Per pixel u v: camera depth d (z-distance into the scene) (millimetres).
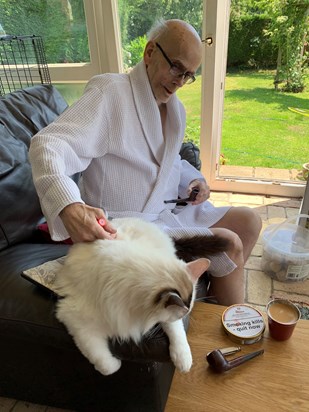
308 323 1015
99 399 1075
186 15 2205
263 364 884
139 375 935
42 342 842
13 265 998
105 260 785
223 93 2488
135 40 2369
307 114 2529
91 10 2246
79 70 2486
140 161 1196
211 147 2561
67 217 838
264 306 1651
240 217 1425
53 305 844
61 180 859
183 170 1518
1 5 2389
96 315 778
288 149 2682
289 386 830
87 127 1059
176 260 859
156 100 1251
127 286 749
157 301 724
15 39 2199
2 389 1185
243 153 2775
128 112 1155
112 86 1130
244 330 950
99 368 808
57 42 2453
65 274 848
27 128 1444
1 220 1138
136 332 792
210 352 893
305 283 1810
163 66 1146
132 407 1047
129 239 910
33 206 1260
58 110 1659
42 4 2326
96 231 838
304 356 907
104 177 1193
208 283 1328
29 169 1285
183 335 856
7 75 2600
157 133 1235
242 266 1286
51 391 1122
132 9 2262
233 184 2711
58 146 960
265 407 787
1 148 1228
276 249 1773
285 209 2486
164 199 1366
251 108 2586
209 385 835
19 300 868
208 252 1160
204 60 2248
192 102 2459
